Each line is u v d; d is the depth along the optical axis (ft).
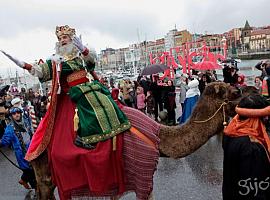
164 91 50.70
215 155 32.17
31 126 26.78
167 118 50.37
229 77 48.44
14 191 26.55
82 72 16.87
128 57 316.19
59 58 16.46
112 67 383.04
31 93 58.75
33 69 16.17
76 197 16.35
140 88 54.70
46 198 17.40
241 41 456.86
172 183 25.49
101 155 15.37
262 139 12.25
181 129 16.39
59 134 16.22
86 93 16.28
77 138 16.01
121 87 59.06
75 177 15.88
